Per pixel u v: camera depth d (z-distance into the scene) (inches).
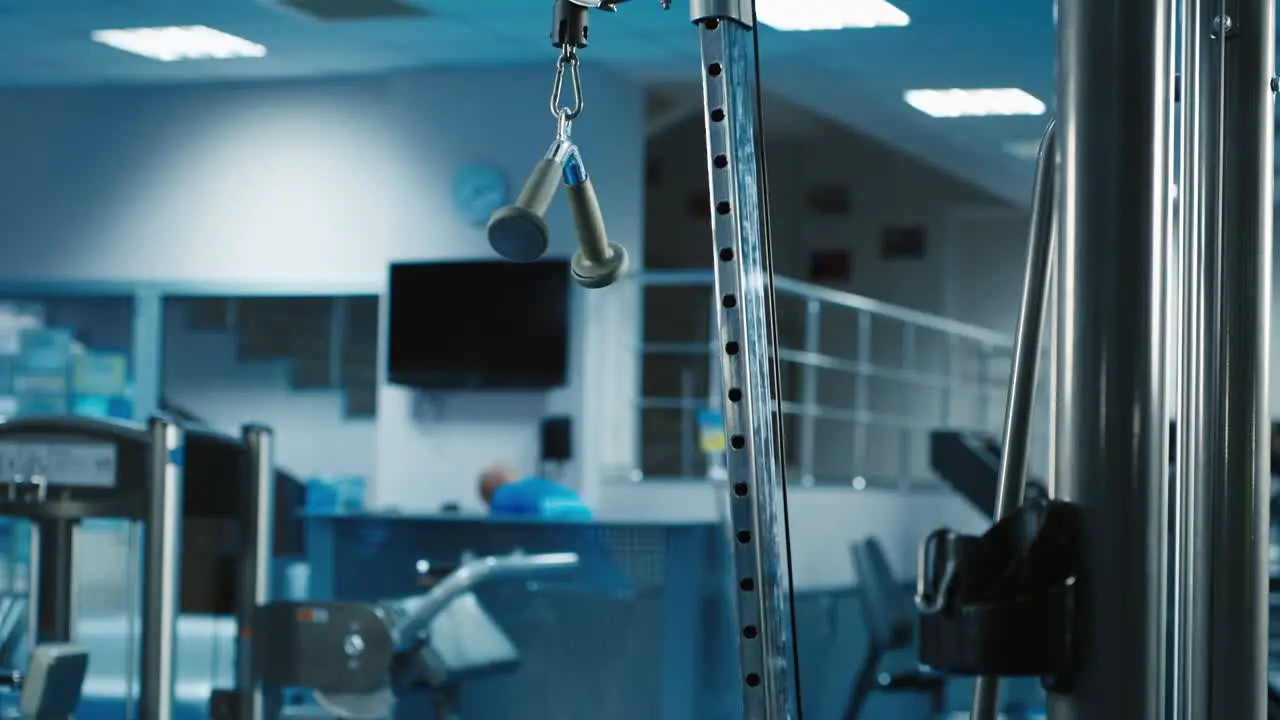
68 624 145.6
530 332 343.9
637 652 230.1
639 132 363.3
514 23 317.7
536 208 62.6
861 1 293.1
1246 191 64.1
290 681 154.8
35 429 144.9
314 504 347.6
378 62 354.6
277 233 372.5
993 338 440.8
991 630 48.7
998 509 65.6
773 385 60.5
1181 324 61.0
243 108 376.2
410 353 353.4
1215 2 64.3
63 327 393.7
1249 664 64.3
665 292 570.3
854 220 585.0
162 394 382.9
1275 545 289.9
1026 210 557.6
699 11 59.0
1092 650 49.2
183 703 241.8
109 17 320.5
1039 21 301.4
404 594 242.4
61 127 388.5
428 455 356.8
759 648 58.6
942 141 424.8
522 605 234.4
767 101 453.7
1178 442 59.3
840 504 320.2
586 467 341.1
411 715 223.8
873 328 585.9
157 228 381.1
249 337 395.9
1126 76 49.6
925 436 573.9
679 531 230.2
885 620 250.8
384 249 363.9
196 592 158.2
